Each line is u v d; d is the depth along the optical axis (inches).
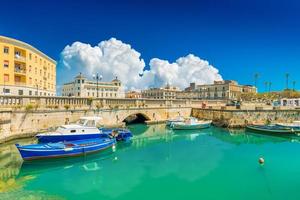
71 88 4707.2
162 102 1945.1
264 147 1123.3
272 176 714.8
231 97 5812.0
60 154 808.3
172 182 665.0
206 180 681.0
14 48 1839.3
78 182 652.7
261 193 595.8
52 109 1227.2
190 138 1358.3
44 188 608.4
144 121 1883.6
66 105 1295.5
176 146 1136.8
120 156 934.4
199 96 6520.7
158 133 1514.5
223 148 1096.8
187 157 924.0
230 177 706.2
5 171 720.3
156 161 865.5
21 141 1056.2
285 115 1806.1
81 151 853.2
